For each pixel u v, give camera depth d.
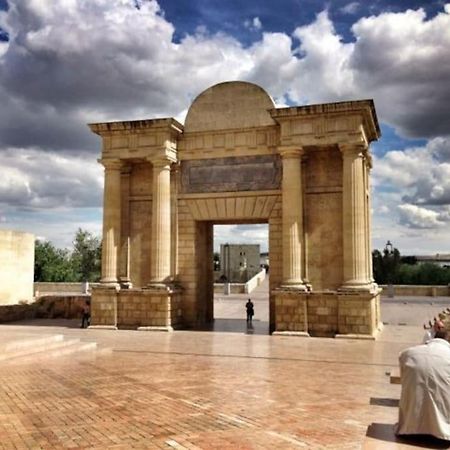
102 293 34.41
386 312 43.19
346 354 23.50
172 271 35.06
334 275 31.72
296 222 31.62
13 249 44.34
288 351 24.27
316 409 12.93
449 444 9.43
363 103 30.17
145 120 34.16
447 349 10.01
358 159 30.75
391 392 15.28
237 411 12.57
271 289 33.00
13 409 12.55
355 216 30.48
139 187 36.25
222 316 42.88
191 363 20.48
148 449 9.55
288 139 31.73
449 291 56.69
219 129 34.59
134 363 20.27
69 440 10.09
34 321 39.25
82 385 15.59
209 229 37.97
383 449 9.13
